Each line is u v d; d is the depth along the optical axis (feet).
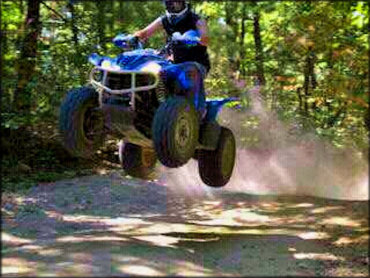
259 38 61.52
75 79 40.73
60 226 26.02
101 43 45.19
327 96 35.47
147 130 21.72
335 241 24.58
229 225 27.35
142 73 20.21
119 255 19.56
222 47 65.77
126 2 54.80
